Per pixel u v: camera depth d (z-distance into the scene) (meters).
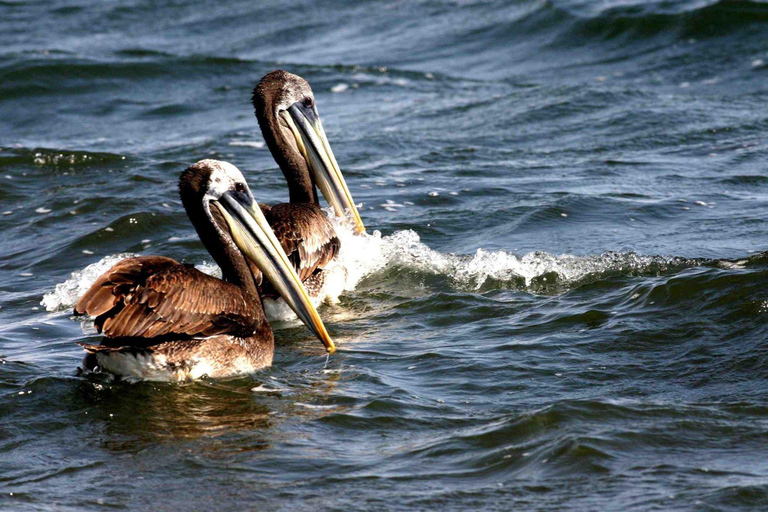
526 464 7.66
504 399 9.09
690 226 14.66
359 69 29.50
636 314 10.98
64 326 11.92
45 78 27.91
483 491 7.29
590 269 12.87
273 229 12.26
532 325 11.11
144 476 7.81
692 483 7.21
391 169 19.25
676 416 8.38
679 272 12.05
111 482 7.72
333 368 10.19
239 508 7.21
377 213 16.27
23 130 24.28
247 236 10.58
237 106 26.09
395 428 8.56
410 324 11.59
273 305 11.85
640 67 27.92
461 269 13.35
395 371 9.99
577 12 32.47
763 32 28.81
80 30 36.78
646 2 32.41
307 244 12.34
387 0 38.84
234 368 10.05
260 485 7.57
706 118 21.81
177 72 29.00
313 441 8.36
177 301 9.64
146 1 41.16
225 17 38.25
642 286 11.61
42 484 7.73
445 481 7.49
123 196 17.58
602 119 22.27
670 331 10.45
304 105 14.27
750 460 7.55
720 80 25.80
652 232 14.50
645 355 9.98
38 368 10.34
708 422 8.26
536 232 14.88
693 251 13.38
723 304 10.80
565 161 19.27
